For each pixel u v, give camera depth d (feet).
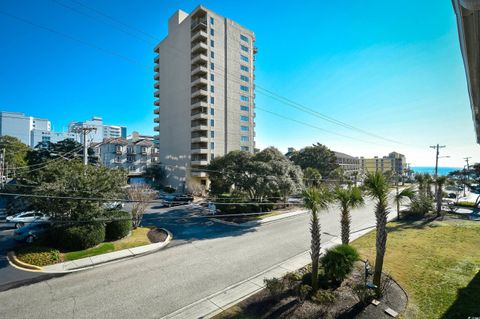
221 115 169.89
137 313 29.27
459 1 9.99
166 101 193.16
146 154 214.28
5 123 337.52
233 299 32.09
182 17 186.80
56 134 375.66
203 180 162.50
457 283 34.45
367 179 32.30
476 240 56.39
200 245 56.03
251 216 87.30
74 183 51.39
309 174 137.69
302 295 30.86
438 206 89.40
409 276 36.86
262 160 93.50
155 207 104.32
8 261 44.88
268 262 45.37
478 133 32.37
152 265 44.06
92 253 48.93
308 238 61.57
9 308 30.25
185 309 30.01
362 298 29.22
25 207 51.85
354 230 69.41
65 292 34.12
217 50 169.78
